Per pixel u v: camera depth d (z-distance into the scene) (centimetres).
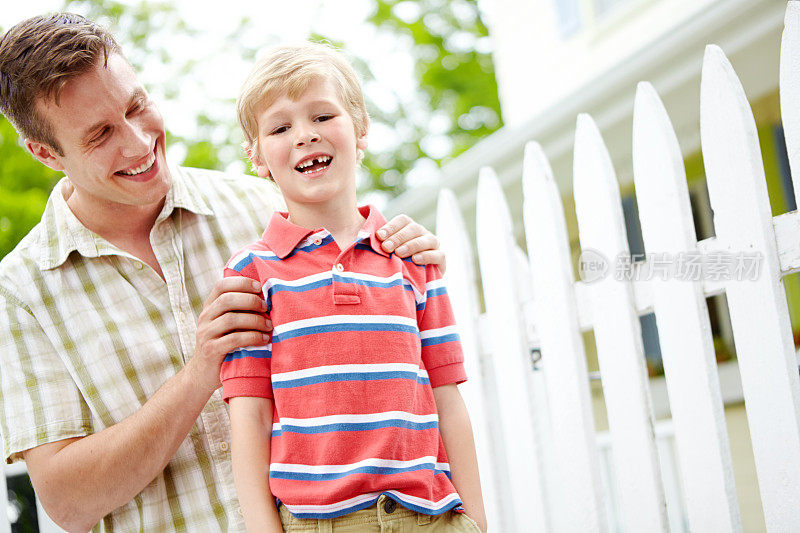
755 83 499
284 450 154
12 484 271
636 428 194
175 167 230
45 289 207
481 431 247
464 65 1714
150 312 208
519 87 808
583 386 209
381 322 159
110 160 195
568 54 734
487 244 244
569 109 541
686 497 184
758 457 169
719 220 176
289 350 158
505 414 238
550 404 217
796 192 163
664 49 474
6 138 1025
